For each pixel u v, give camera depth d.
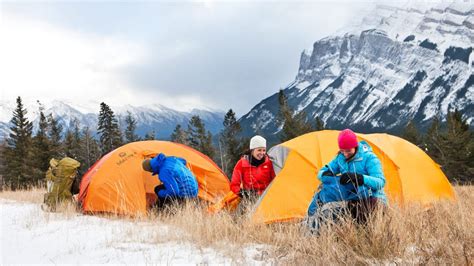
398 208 6.40
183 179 8.98
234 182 8.43
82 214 9.36
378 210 5.62
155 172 9.37
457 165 45.69
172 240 6.17
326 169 6.44
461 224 5.55
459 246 4.71
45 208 9.97
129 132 71.31
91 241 6.38
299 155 7.88
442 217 6.19
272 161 8.35
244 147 52.31
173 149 10.88
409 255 4.77
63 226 7.68
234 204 8.29
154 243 6.07
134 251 5.70
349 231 5.26
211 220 6.72
